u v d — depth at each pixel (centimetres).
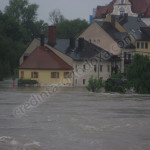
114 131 2769
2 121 3067
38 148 2334
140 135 2664
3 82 8681
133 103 4381
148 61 5862
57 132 2709
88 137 2589
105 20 9688
